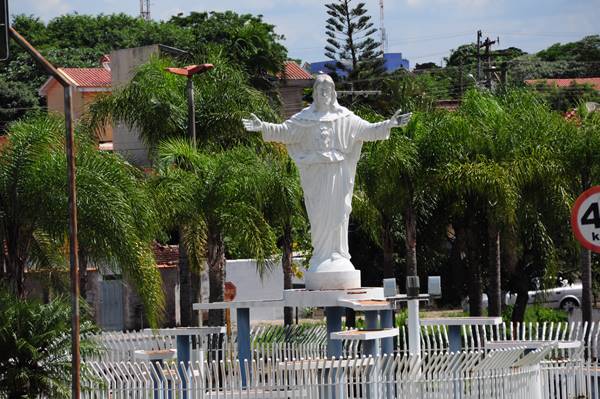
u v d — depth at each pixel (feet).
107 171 202.59
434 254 311.27
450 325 192.75
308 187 183.73
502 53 567.59
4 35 144.66
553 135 256.32
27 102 564.71
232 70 283.18
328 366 159.33
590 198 137.39
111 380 162.30
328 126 182.39
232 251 368.48
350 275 182.60
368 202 261.03
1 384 161.68
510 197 247.29
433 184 252.21
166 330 190.19
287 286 264.11
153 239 221.87
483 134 254.88
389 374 156.66
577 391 191.93
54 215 195.83
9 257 199.52
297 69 561.43
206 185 237.86
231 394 156.76
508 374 162.50
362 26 604.08
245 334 187.73
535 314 306.96
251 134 275.39
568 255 312.29
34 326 164.55
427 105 290.56
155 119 270.87
